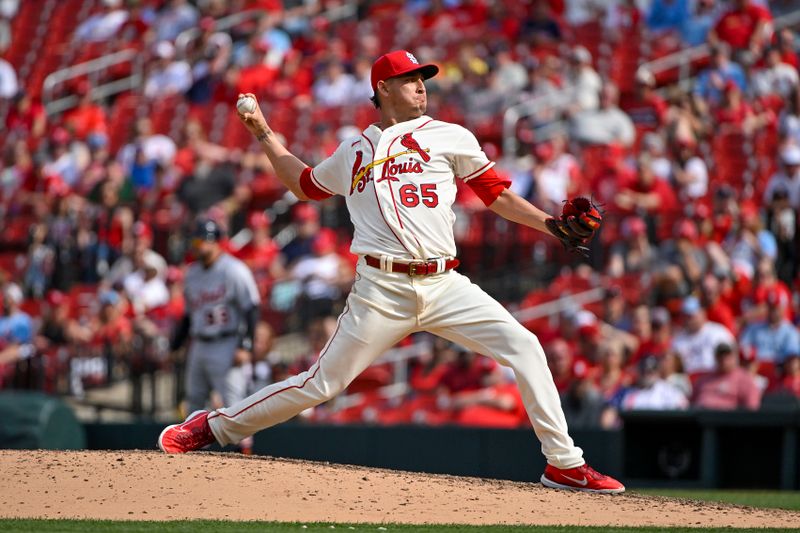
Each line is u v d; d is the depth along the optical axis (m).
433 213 19.38
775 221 46.78
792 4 63.56
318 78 61.41
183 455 20.80
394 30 65.56
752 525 18.31
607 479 20.30
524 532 16.78
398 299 19.48
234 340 33.97
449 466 35.41
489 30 63.19
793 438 31.06
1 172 61.72
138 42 69.12
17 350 47.62
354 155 19.80
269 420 20.70
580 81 54.84
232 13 67.88
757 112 54.47
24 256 55.06
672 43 60.75
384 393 43.84
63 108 66.19
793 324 43.53
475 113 55.91
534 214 19.69
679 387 37.53
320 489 19.28
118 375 47.06
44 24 72.81
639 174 47.91
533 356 19.69
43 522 16.86
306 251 49.03
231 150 59.03
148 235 50.66
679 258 43.84
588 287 44.97
